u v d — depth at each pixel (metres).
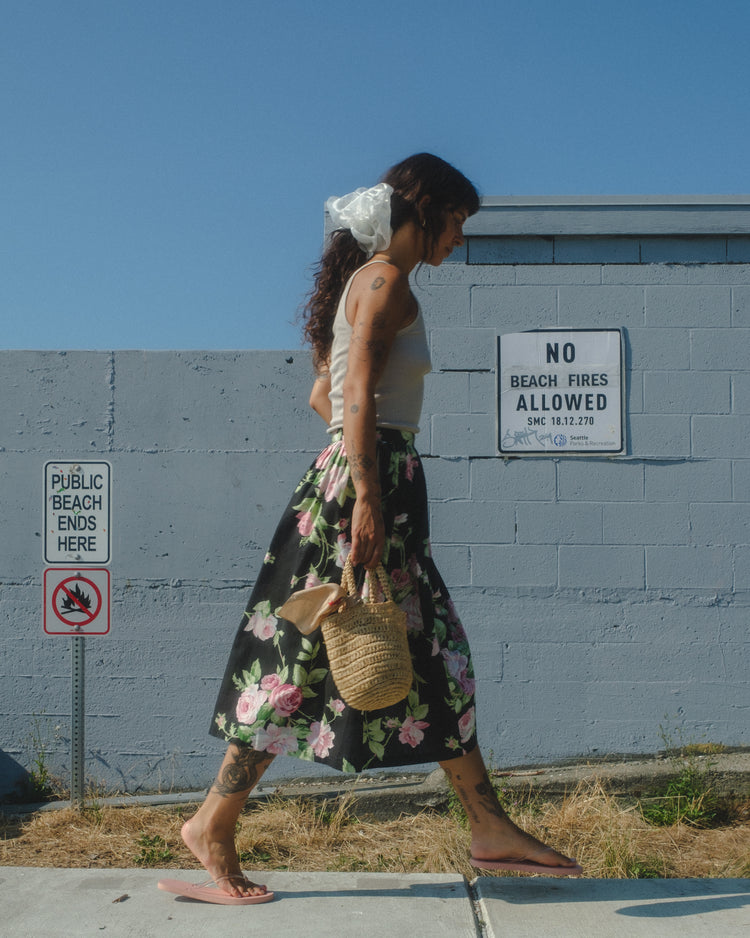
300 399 5.42
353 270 2.70
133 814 4.79
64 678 5.39
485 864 2.63
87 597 4.86
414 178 2.66
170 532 5.41
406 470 2.58
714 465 5.25
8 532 5.44
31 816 4.89
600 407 5.30
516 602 5.27
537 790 4.84
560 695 5.23
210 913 2.51
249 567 5.39
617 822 4.35
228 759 2.58
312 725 2.52
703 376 5.29
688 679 5.20
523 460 5.31
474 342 5.36
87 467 4.86
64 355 5.49
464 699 2.61
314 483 2.61
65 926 2.43
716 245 5.32
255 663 2.58
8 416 5.48
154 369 5.46
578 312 5.34
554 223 5.34
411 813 4.77
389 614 2.36
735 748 5.15
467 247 5.39
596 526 5.27
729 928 2.41
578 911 2.53
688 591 5.23
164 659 5.37
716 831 4.47
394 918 2.48
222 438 5.43
